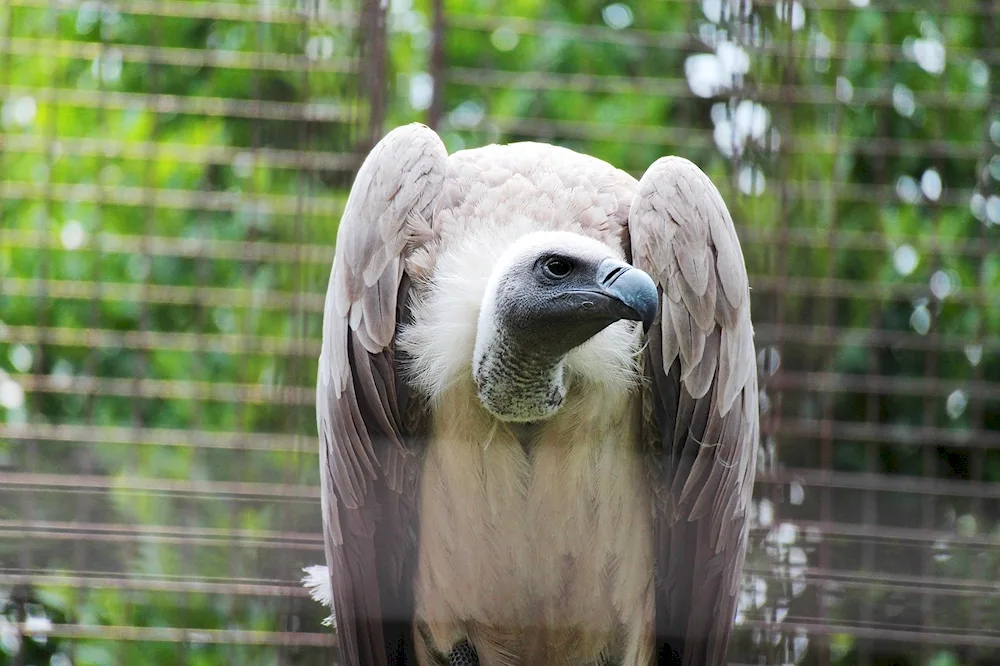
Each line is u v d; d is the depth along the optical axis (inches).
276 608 418.9
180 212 490.6
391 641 301.9
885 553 339.3
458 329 272.7
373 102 445.4
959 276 489.1
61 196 468.1
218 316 496.1
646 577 287.6
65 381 458.0
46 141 463.2
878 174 482.6
